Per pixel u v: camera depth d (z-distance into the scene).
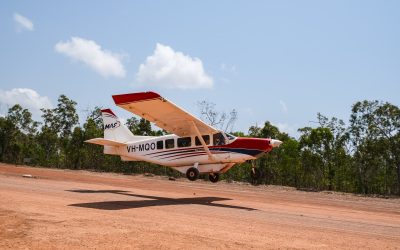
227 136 16.62
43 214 8.88
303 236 7.97
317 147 36.53
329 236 8.16
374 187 37.78
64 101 60.09
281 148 42.00
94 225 7.91
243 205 13.80
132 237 6.97
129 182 24.48
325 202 17.78
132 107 14.59
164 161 17.94
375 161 35.03
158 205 12.34
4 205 9.89
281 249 6.65
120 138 19.94
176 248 6.34
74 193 14.48
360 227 9.88
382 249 7.09
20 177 21.08
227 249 6.46
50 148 60.69
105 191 16.33
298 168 40.50
